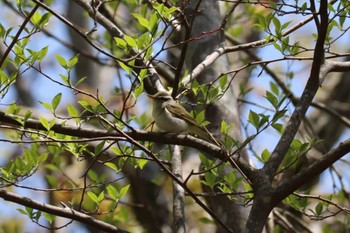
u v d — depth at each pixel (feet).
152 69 38.58
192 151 58.39
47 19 31.01
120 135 29.84
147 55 29.27
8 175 31.86
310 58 33.42
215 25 41.50
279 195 29.19
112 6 51.19
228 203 37.24
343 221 44.80
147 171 57.62
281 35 33.22
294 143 31.71
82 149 31.48
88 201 43.83
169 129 37.06
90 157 30.89
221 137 38.63
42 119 29.53
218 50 37.73
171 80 47.39
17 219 61.93
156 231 52.85
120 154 31.96
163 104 36.63
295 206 32.86
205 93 33.88
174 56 49.60
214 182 31.37
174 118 36.37
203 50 41.04
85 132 30.25
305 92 31.78
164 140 30.32
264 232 37.70
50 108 29.76
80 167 55.16
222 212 37.37
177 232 32.48
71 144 31.45
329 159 29.04
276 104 30.32
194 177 55.83
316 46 30.53
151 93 38.47
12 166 32.17
